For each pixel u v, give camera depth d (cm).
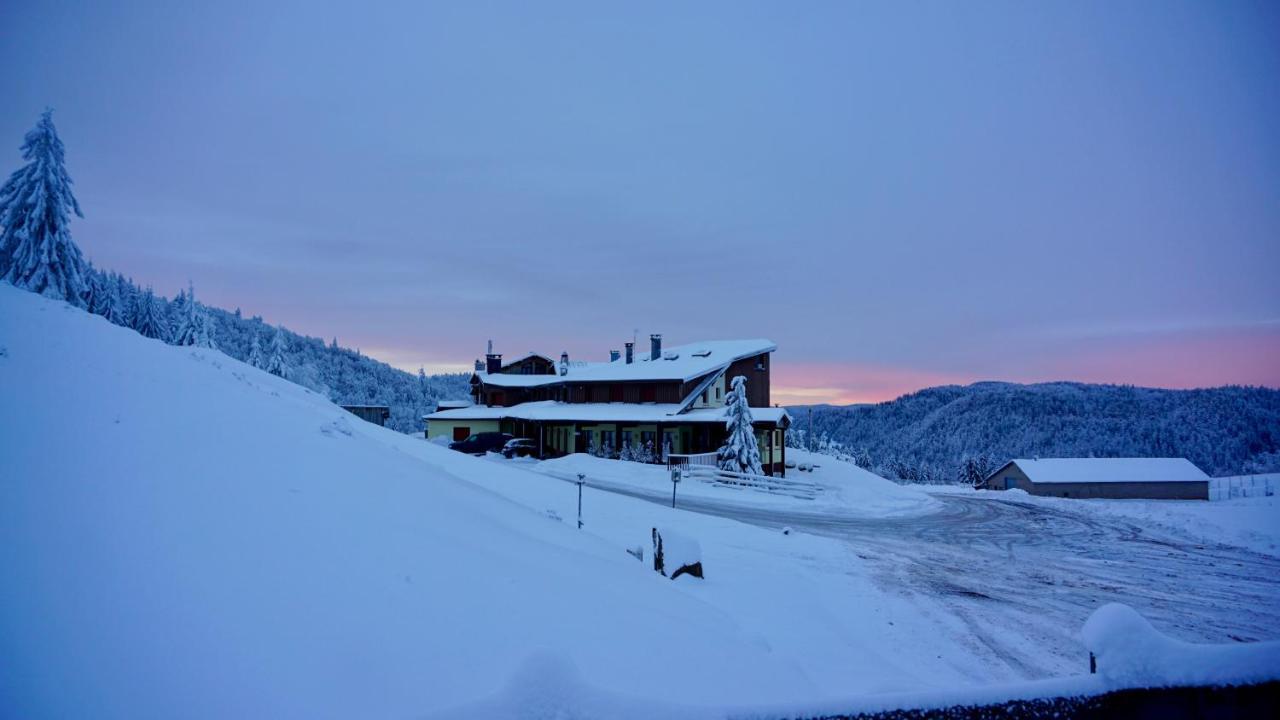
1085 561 1644
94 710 294
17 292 1038
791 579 1260
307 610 421
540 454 4347
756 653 641
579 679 191
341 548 520
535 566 658
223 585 418
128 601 373
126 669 324
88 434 566
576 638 508
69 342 846
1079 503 3131
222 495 537
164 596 388
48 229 2758
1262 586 1375
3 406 563
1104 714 215
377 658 395
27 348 749
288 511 552
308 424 945
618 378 4278
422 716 176
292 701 338
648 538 1527
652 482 3128
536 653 193
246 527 499
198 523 481
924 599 1207
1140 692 216
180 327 5481
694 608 766
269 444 712
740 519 2166
